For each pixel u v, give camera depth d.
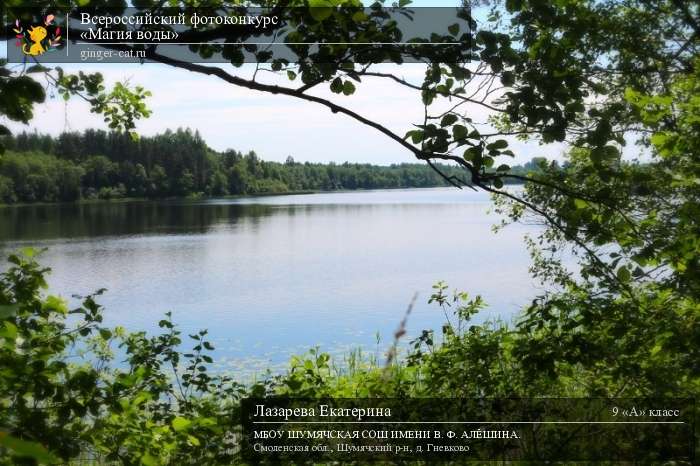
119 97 5.90
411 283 22.70
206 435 3.68
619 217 3.48
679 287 4.06
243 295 21.14
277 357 12.30
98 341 6.05
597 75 4.98
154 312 18.48
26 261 3.55
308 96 2.91
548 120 2.79
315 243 38.00
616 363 4.09
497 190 2.89
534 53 2.97
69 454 2.75
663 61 5.25
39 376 2.98
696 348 3.72
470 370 4.45
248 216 63.19
